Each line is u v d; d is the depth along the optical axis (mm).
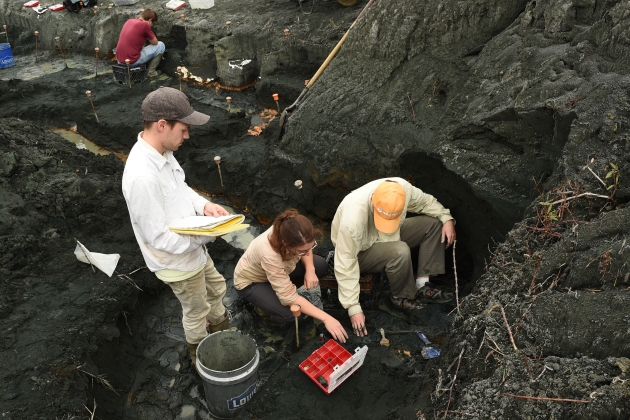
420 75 4254
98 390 3105
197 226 2617
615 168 2764
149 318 3803
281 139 4945
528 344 2301
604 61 3232
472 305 2809
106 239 4125
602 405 1910
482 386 2213
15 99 6809
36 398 2852
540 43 3643
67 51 8305
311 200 4637
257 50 6766
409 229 3617
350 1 6711
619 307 2174
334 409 2857
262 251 3121
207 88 7023
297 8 7113
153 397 3258
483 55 3980
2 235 3836
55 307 3441
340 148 4414
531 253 2850
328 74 4867
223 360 3104
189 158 5320
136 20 6832
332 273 3754
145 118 2496
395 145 4109
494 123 3568
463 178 3578
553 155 3373
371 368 3074
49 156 4828
